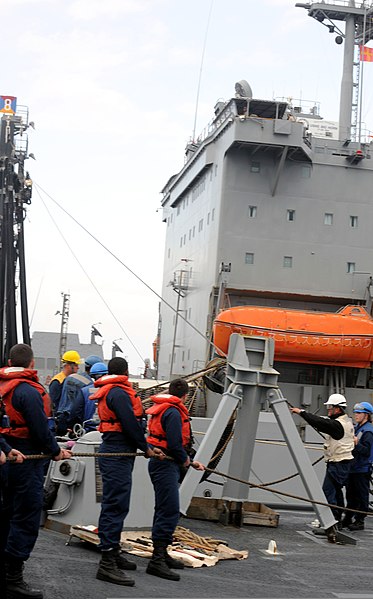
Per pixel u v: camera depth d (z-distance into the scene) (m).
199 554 8.34
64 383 10.03
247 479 11.09
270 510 11.97
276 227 21.95
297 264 21.92
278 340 19.28
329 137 26.62
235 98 21.72
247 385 10.80
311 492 10.70
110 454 6.86
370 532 12.10
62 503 8.84
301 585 7.63
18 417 5.89
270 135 21.36
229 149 21.81
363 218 22.42
